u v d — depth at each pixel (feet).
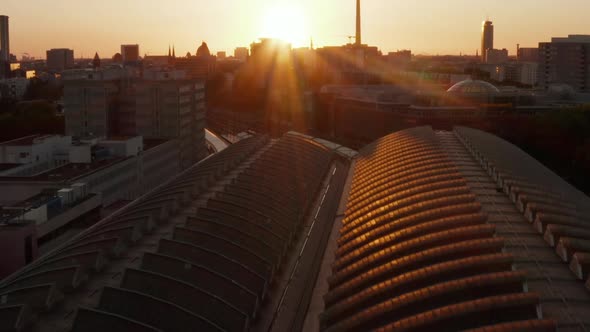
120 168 559.38
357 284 211.82
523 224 233.96
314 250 275.18
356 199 320.50
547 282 183.52
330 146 524.11
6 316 177.17
